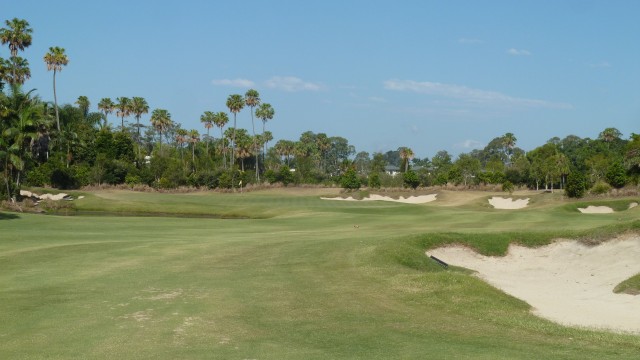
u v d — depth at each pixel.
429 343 10.91
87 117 122.25
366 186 104.25
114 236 30.80
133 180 91.00
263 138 129.25
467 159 111.19
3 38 82.25
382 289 16.23
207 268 19.73
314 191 94.44
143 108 120.81
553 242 24.61
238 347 10.52
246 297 15.17
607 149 120.75
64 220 40.66
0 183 56.50
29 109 56.97
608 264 21.58
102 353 10.06
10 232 31.48
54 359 9.68
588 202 50.75
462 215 40.56
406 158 130.00
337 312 13.61
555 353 10.19
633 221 23.97
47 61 94.25
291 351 10.27
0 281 17.06
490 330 12.05
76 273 18.53
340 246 23.97
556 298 17.33
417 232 28.23
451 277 16.84
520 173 108.38
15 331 11.55
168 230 35.22
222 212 58.88
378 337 11.38
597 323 13.86
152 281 17.27
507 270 22.69
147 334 11.41
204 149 131.75
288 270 19.36
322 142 169.12
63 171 81.75
